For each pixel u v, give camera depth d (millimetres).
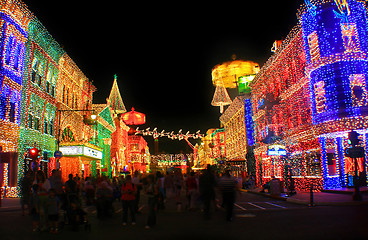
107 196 12930
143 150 88875
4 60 22188
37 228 10375
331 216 12211
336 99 22734
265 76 37000
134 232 9836
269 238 8359
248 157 44031
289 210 14766
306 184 27125
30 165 25406
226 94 59188
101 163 50125
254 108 42875
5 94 22438
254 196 24906
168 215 14086
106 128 51812
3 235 9633
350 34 23625
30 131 25500
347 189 22406
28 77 25328
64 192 11422
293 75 28969
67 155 31000
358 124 21906
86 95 41906
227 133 61000
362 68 22906
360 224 10156
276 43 35094
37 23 26141
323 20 23938
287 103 30531
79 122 38031
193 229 10133
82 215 10477
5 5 22062
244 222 11352
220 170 49969
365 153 23578
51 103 29891
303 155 27922
